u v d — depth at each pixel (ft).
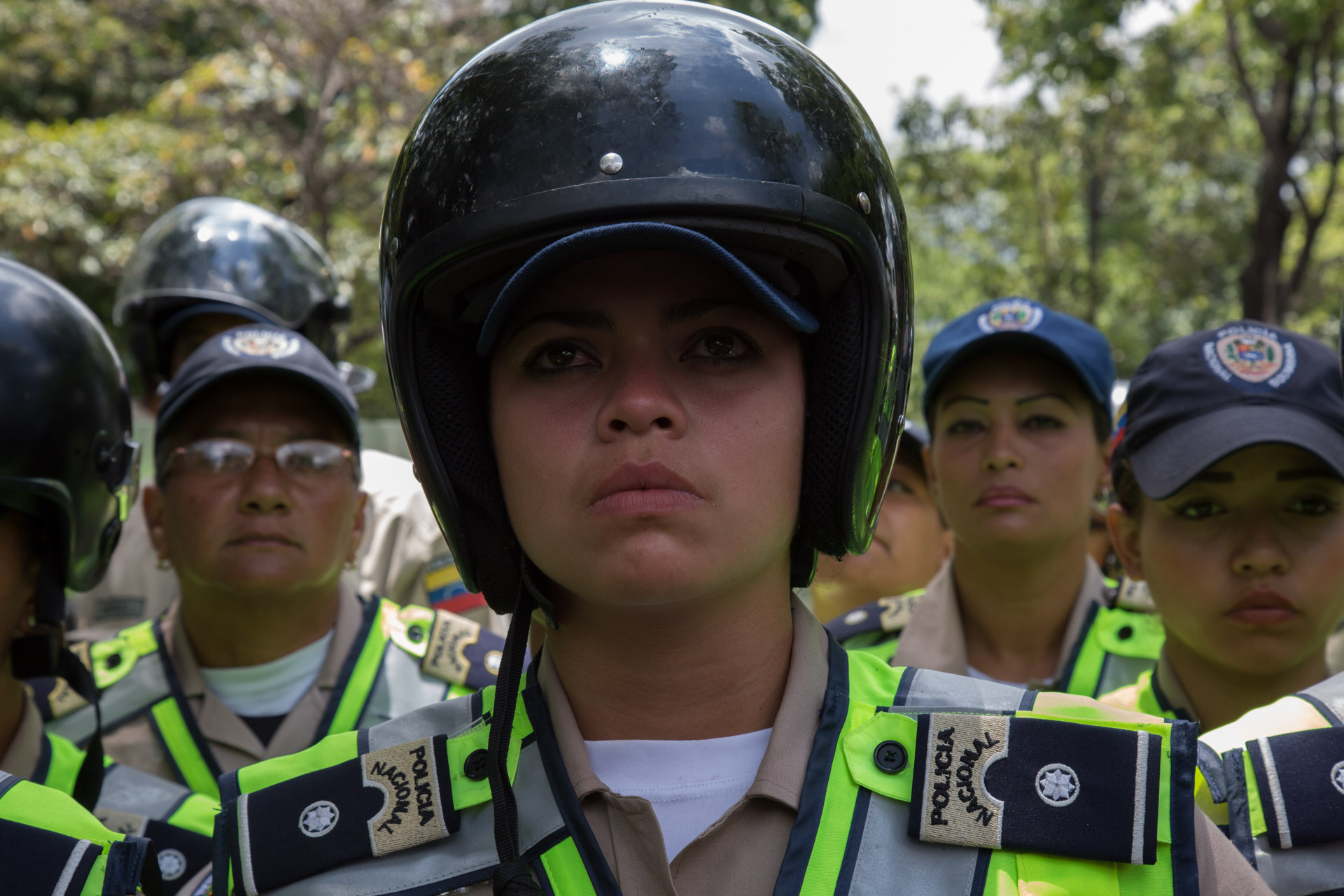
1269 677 5.56
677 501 3.18
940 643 7.77
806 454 3.60
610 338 3.34
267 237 10.62
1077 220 50.19
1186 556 5.53
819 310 3.57
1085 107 42.29
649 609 3.45
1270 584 5.32
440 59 29.55
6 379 4.91
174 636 7.02
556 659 3.71
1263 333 5.73
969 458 7.57
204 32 38.45
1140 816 3.27
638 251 3.32
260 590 6.55
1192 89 41.47
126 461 5.65
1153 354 6.01
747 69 3.44
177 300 10.28
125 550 9.43
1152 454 5.67
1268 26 30.50
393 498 9.42
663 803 3.42
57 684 6.93
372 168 29.07
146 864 3.95
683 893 3.26
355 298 29.94
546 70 3.43
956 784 3.36
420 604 9.32
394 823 3.58
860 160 3.53
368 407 32.09
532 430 3.34
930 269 49.70
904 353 3.70
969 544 7.61
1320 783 4.14
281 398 6.70
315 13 28.12
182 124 29.04
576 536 3.25
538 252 3.24
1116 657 7.38
